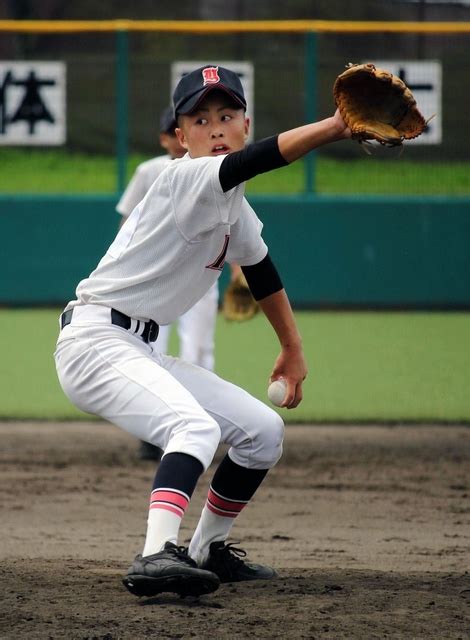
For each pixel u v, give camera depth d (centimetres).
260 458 1449
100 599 1355
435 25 4659
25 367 3775
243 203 1424
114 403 1346
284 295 1501
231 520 1488
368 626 1232
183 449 1296
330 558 1722
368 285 5019
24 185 6688
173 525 1288
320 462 2581
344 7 7888
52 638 1185
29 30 4666
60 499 2211
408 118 1240
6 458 2608
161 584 1258
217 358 3922
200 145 1392
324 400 3316
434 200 4972
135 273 1373
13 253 5022
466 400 3319
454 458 2638
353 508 2144
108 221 4981
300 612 1291
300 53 7169
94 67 6962
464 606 1324
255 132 6612
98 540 1859
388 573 1530
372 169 6212
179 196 1317
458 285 5000
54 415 3147
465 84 5866
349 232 4994
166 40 8019
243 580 1480
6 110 5112
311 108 4816
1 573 1509
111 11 8450
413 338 4331
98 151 7025
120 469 2517
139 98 6900
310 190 5031
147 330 1399
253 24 4700
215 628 1222
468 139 5934
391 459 2619
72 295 5038
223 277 5106
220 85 1368
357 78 1223
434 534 1923
